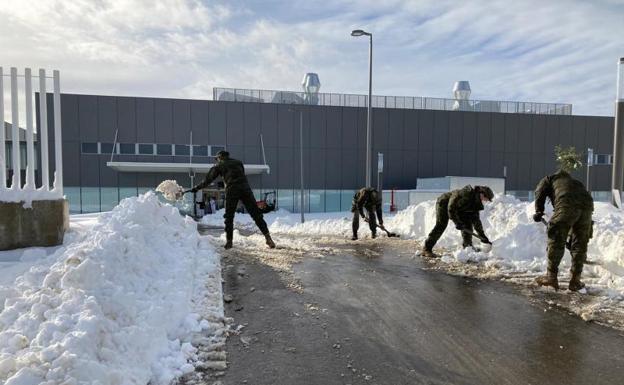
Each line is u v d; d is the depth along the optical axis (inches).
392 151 1316.4
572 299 204.4
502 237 285.7
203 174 1177.4
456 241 337.4
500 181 1074.7
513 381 128.3
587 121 1416.1
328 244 365.1
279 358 141.9
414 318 179.9
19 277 162.6
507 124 1374.3
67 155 1123.3
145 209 235.1
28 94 232.2
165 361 131.6
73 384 96.0
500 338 159.6
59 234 228.4
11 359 101.3
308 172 1266.0
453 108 1373.0
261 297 204.2
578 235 216.1
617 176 473.4
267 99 1266.0
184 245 245.1
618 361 141.8
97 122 1139.3
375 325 171.8
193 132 1195.9
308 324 171.9
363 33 777.6
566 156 572.4
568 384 127.0
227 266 258.2
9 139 850.8
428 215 406.3
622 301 200.4
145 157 1166.3
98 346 113.7
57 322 116.6
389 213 1020.5
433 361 140.9
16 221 220.4
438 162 1342.3
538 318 180.2
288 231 507.5
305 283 229.3
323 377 129.6
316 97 1291.8
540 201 235.6
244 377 128.7
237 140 1224.8
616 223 288.5
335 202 1284.4
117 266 156.9
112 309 131.9
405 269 265.7
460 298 206.8
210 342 150.3
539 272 251.8
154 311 143.8
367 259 296.0
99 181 1140.5
